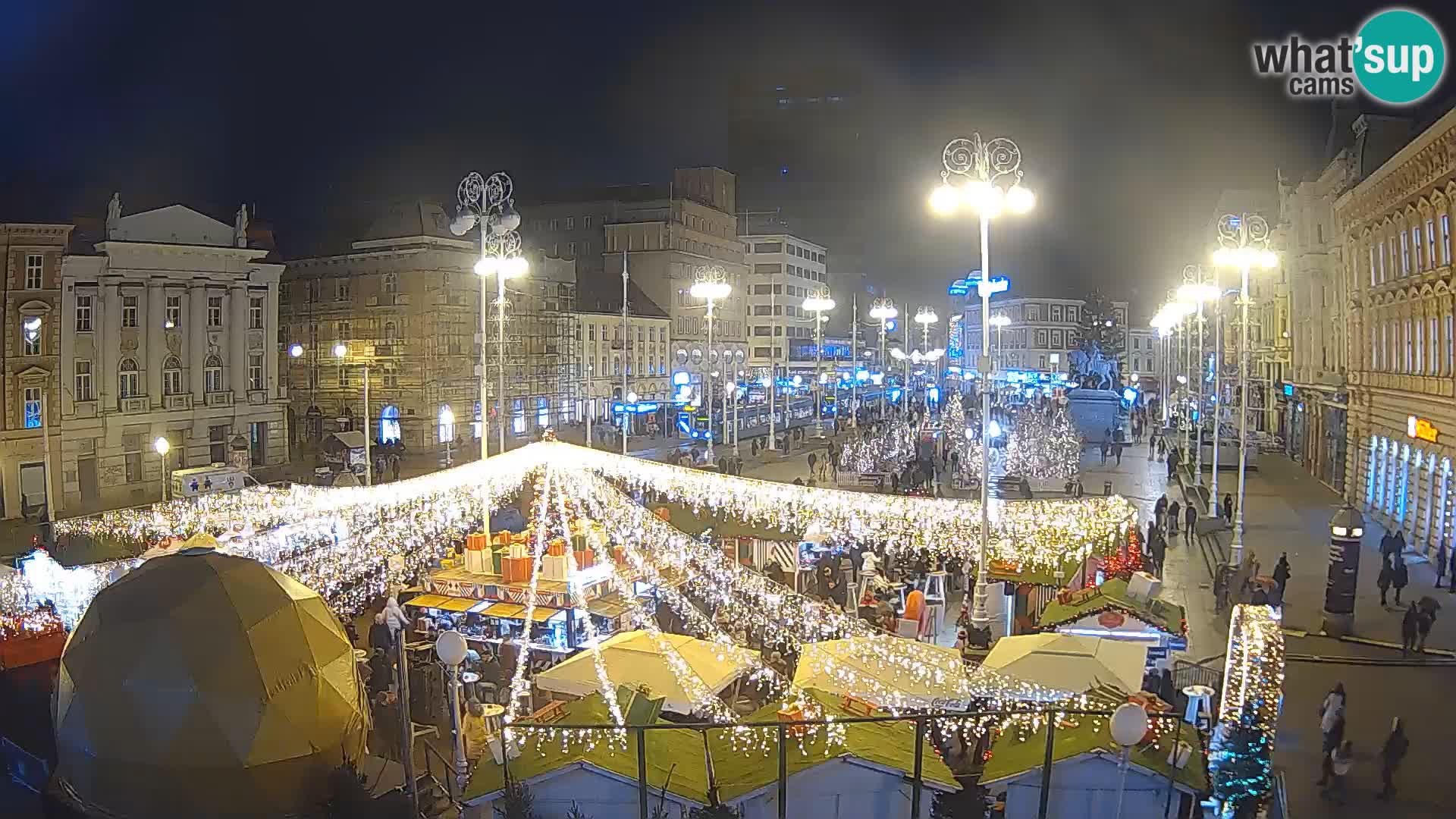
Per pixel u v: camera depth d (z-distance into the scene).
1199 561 36.56
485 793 14.29
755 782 13.84
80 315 51.19
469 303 74.62
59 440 49.56
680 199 107.88
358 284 73.88
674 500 38.62
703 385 109.75
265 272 61.59
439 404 72.19
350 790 13.46
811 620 25.38
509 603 23.52
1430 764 18.92
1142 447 75.94
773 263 126.12
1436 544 35.31
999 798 15.36
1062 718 15.47
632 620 23.56
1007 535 32.22
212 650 14.36
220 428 59.06
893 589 27.45
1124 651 18.81
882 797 14.03
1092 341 109.94
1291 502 48.97
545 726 13.98
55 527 35.53
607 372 93.06
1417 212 38.25
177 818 14.08
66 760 14.75
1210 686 20.86
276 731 14.42
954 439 64.75
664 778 13.84
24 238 47.34
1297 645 26.39
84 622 15.12
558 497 33.44
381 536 34.84
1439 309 35.56
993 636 25.67
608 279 103.69
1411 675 24.09
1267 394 74.50
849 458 57.62
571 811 13.76
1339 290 52.00
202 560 15.48
